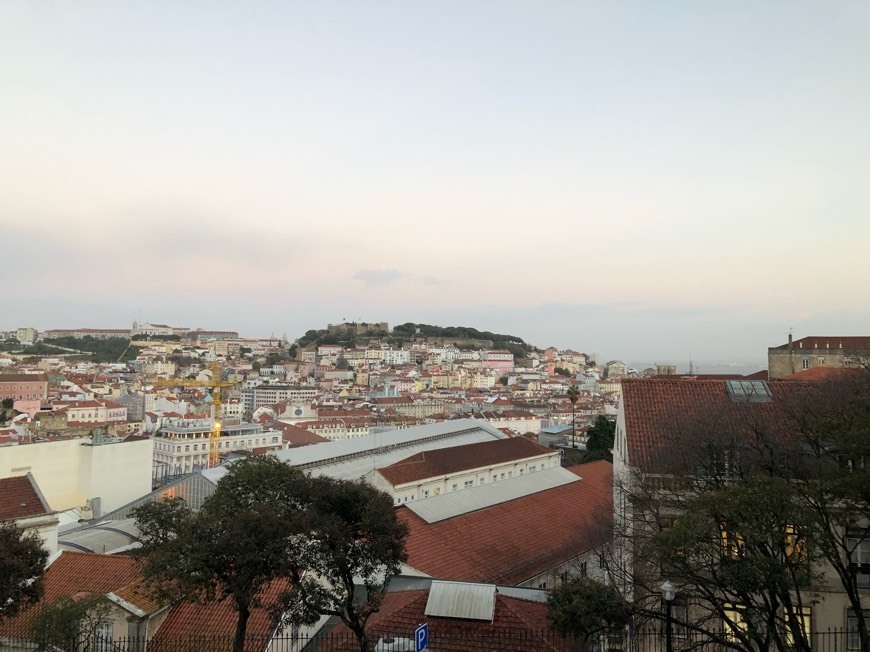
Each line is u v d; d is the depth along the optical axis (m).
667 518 29.73
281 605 26.22
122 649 28.92
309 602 25.48
